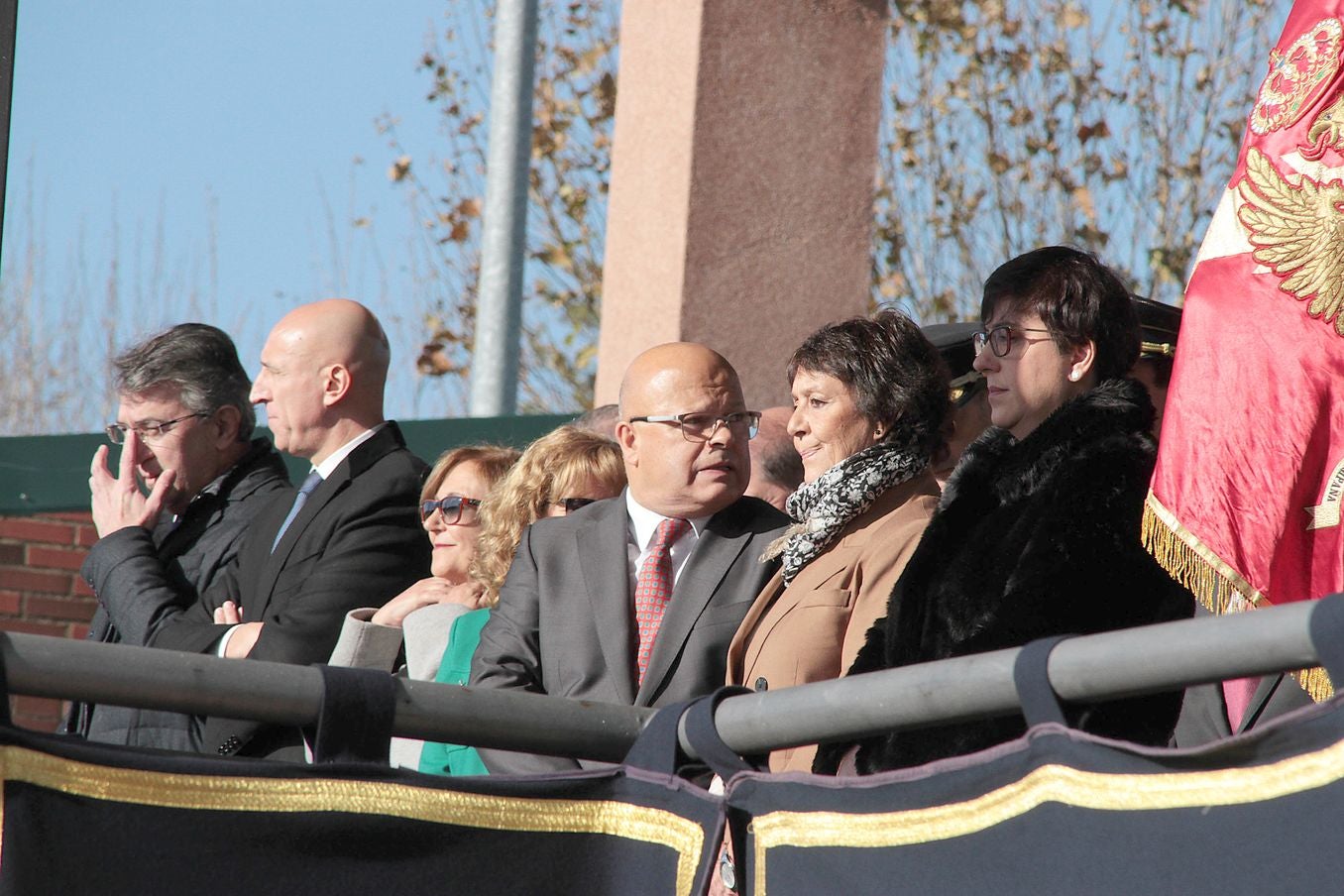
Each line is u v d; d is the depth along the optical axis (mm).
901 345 12227
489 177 31094
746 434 13000
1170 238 44938
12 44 9750
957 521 10289
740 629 11789
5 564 29562
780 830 6020
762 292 19297
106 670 5574
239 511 16953
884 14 20000
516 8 31156
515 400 30828
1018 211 45688
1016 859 5336
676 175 19172
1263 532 8961
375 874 5898
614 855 6297
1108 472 9461
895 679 5695
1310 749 4762
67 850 5477
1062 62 46188
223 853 5684
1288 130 9664
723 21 19250
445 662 13633
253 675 5809
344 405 16391
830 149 19688
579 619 12469
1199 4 45844
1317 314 9266
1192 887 4902
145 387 16969
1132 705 8484
